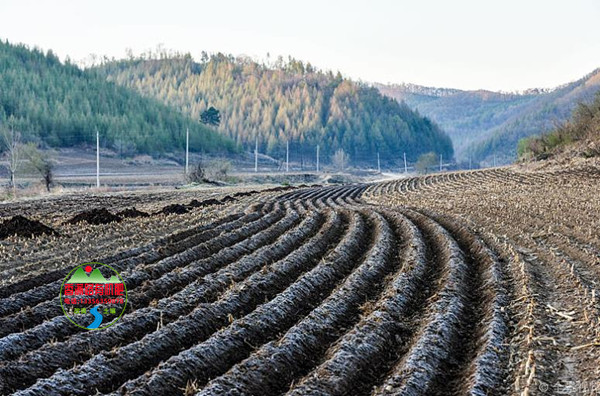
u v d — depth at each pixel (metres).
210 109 167.50
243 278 14.62
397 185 53.94
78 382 8.35
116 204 37.00
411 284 13.12
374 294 13.06
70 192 50.75
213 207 32.84
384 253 16.72
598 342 9.05
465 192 36.69
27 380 8.69
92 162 102.81
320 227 22.95
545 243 16.53
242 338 10.11
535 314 10.53
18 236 20.77
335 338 10.38
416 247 17.06
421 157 123.69
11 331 10.79
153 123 139.00
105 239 20.66
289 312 11.78
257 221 24.16
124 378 8.87
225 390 7.99
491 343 9.38
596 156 46.34
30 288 13.91
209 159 131.12
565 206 23.73
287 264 15.34
